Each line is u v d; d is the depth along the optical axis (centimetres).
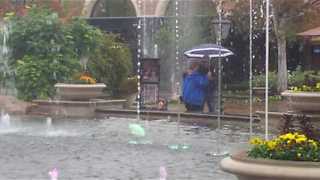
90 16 4353
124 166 1198
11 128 1902
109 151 1405
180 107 2609
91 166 1198
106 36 3031
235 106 2744
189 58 2555
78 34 2792
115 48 3023
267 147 736
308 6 3212
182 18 3797
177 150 1425
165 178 1073
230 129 1886
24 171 1134
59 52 2702
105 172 1130
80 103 2345
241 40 3728
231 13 3503
